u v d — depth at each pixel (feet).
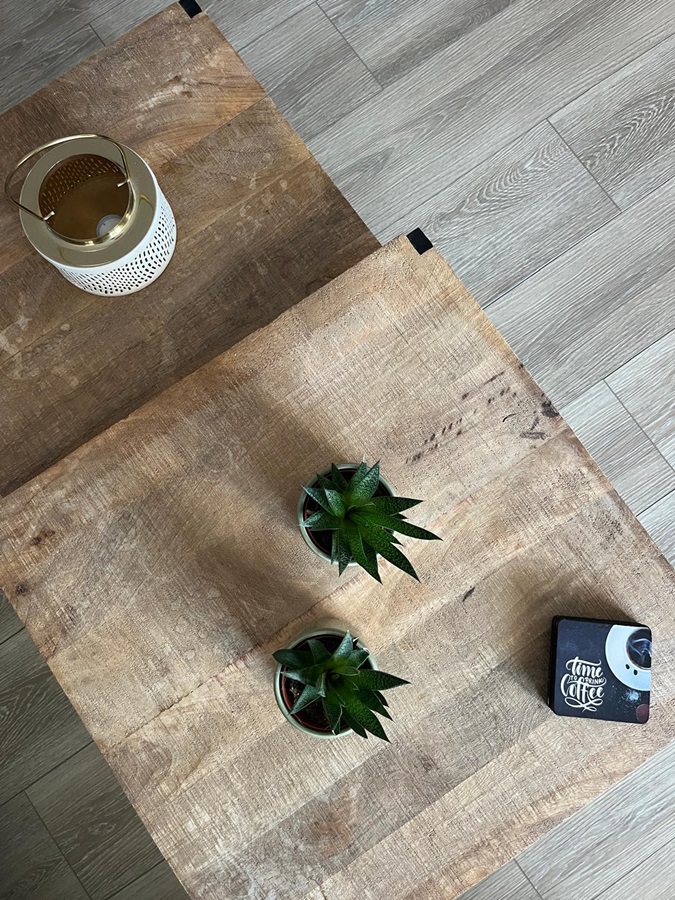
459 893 2.40
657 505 4.19
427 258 2.55
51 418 2.77
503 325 4.30
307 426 2.52
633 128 4.41
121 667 2.44
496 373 2.53
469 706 2.46
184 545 2.49
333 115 4.46
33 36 4.53
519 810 2.43
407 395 2.52
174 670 2.45
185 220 2.83
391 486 2.39
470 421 2.52
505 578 2.49
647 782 4.02
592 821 4.01
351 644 2.19
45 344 2.79
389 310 2.54
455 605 2.48
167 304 2.81
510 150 4.41
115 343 2.79
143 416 2.53
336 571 2.48
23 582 2.48
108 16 4.54
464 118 4.43
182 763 2.42
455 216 4.37
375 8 4.53
